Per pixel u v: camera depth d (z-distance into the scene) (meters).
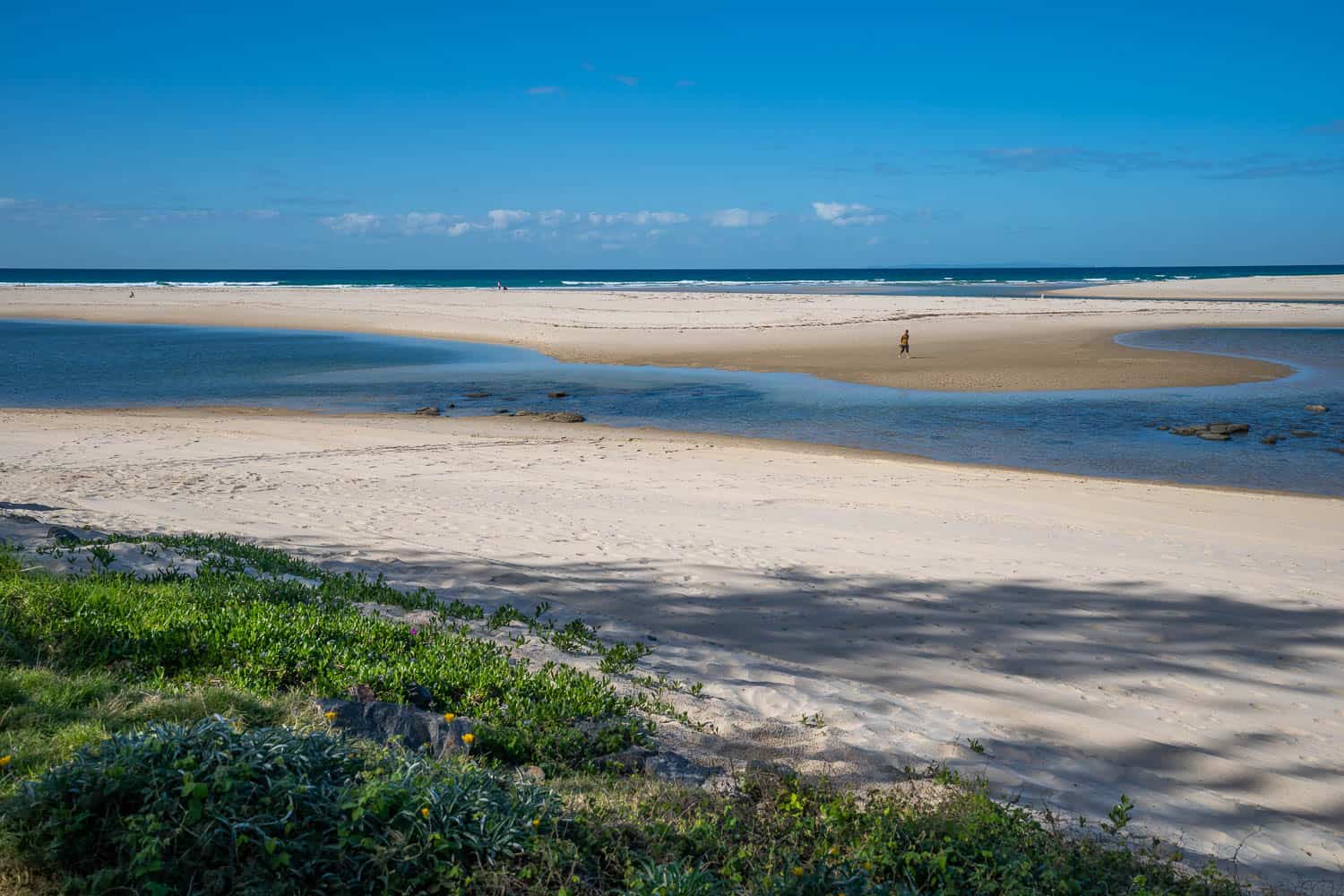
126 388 33.62
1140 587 11.09
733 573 11.31
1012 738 6.66
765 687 7.25
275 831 3.79
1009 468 20.66
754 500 16.06
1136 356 40.03
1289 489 18.70
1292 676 8.41
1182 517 15.19
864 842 4.43
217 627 6.68
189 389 33.53
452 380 35.75
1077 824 5.18
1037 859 4.44
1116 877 4.45
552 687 6.46
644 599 10.13
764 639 8.98
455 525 13.73
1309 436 24.12
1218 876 4.63
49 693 5.22
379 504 15.28
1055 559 12.30
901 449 22.94
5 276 182.25
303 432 24.14
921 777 5.64
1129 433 24.84
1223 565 12.20
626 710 6.37
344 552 11.60
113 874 3.49
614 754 5.55
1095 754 6.50
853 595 10.50
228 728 4.29
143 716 5.05
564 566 11.42
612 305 66.44
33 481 16.62
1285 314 58.97
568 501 15.77
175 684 5.73
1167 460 21.50
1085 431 25.16
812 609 9.95
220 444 21.98
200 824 3.71
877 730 6.47
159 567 8.89
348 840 3.77
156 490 16.11
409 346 46.91
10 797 3.91
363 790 4.01
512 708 5.97
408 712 5.50
